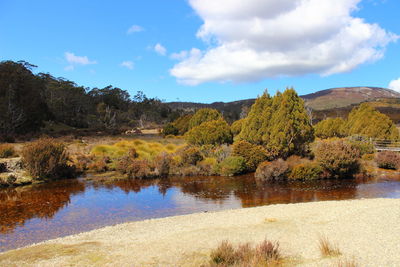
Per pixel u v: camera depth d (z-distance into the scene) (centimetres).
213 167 2392
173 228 1089
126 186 1945
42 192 1764
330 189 1855
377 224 995
